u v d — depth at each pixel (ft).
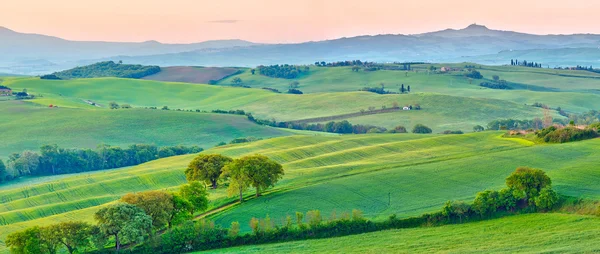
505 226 255.70
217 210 323.98
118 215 264.52
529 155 391.24
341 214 285.02
